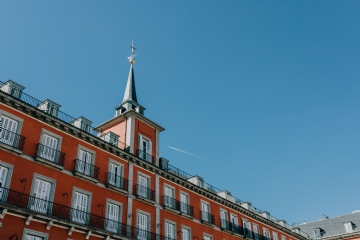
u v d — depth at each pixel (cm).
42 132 2358
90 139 2633
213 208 3631
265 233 4341
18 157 2158
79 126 2697
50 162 2281
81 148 2575
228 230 3612
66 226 2208
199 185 3653
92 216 2417
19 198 2061
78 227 2250
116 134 3047
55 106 2564
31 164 2208
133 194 2800
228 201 3822
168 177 3209
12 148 2111
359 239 5234
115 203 2625
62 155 2411
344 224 5575
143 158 3089
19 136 2205
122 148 3041
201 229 3334
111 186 2609
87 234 2297
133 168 2912
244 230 3906
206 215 3488
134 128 3136
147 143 3253
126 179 2786
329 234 5634
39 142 2312
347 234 5359
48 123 2416
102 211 2508
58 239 2148
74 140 2550
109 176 2672
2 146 2075
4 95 2180
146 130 3281
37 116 2355
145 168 3028
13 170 2100
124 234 2562
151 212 2888
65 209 2273
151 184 3019
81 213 2364
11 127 2212
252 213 4162
